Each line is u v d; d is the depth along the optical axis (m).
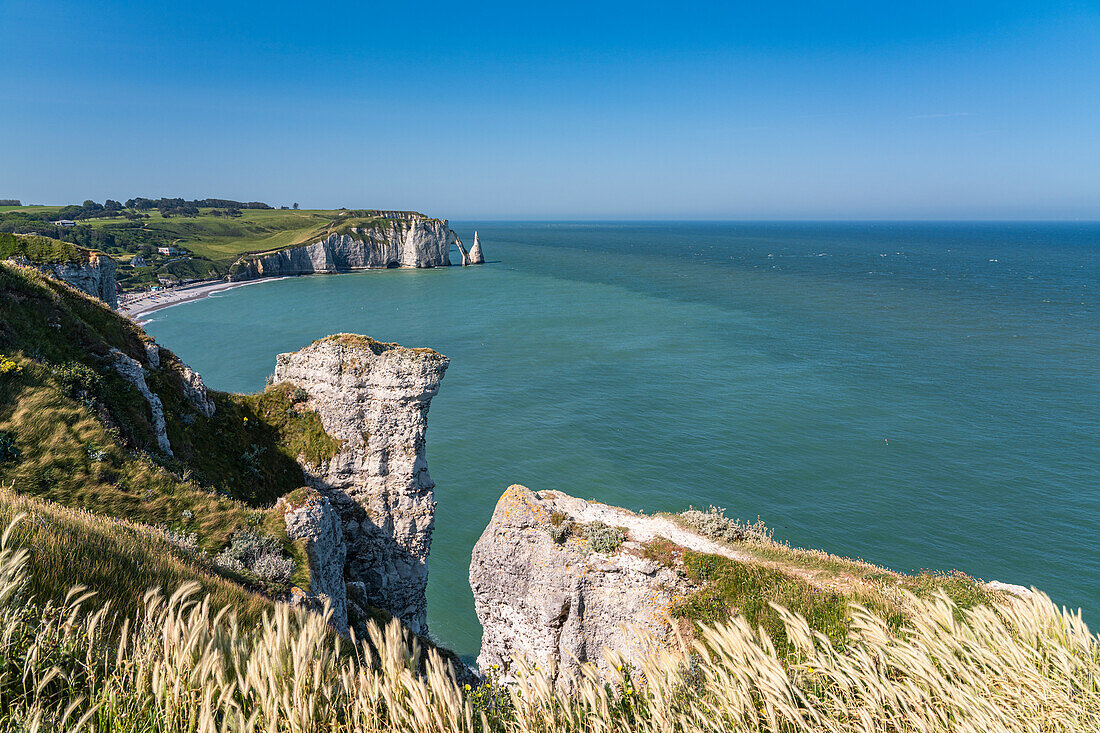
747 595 20.75
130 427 26.33
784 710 6.64
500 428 77.75
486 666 25.80
